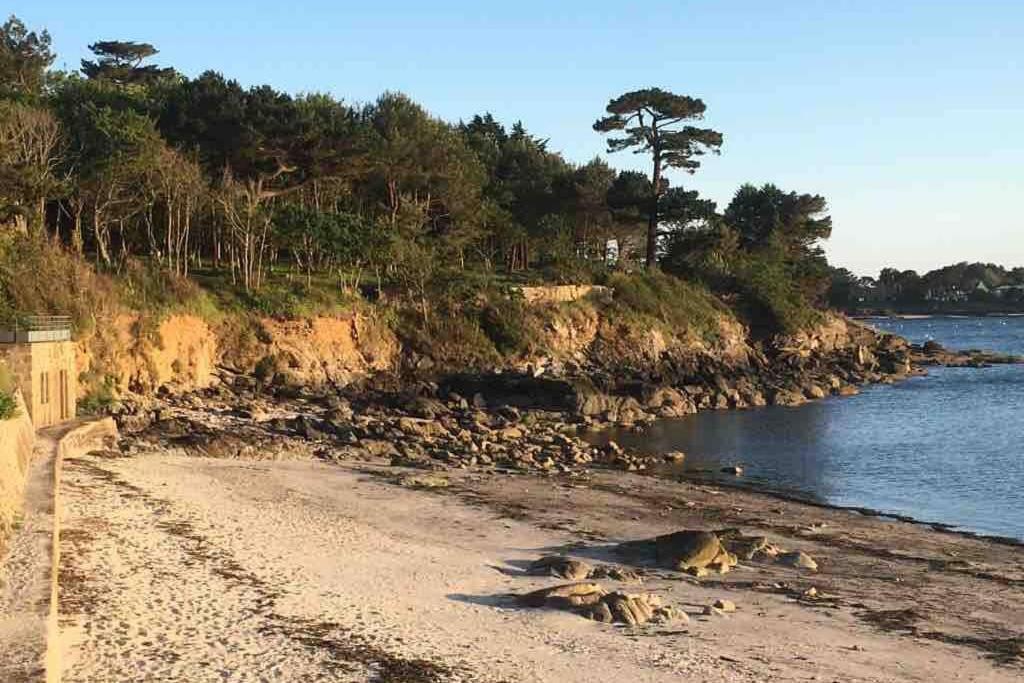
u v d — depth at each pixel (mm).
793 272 134875
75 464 41812
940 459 59188
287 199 98438
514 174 136250
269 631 21469
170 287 74688
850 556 34000
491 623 23531
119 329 67375
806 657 22156
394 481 45312
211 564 27125
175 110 90562
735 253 133625
